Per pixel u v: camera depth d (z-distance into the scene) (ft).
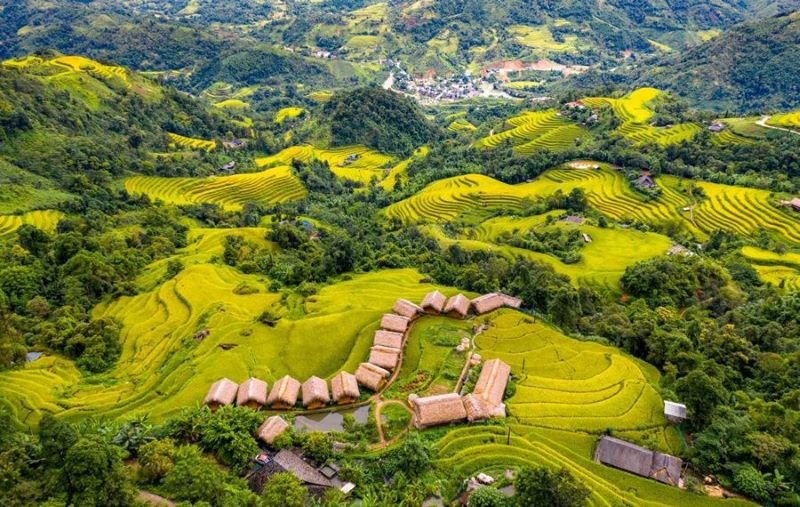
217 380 190.19
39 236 296.10
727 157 454.81
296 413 172.55
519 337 216.13
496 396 170.91
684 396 161.58
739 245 348.59
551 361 200.54
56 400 183.93
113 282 273.75
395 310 230.07
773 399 181.68
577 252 347.36
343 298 257.14
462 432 157.38
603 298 287.48
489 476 139.64
